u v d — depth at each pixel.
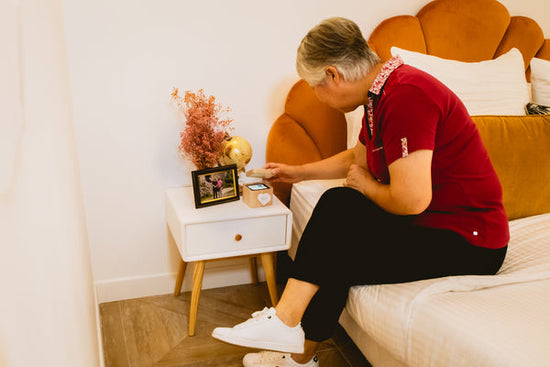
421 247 1.36
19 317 0.36
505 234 1.38
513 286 1.31
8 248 0.35
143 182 2.03
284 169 1.79
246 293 2.23
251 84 2.07
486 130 1.85
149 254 2.14
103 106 1.89
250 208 1.86
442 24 2.25
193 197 1.96
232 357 1.78
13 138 0.38
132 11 1.82
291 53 2.09
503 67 2.15
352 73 1.32
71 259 0.97
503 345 1.04
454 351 1.11
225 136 1.91
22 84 0.47
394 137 1.22
